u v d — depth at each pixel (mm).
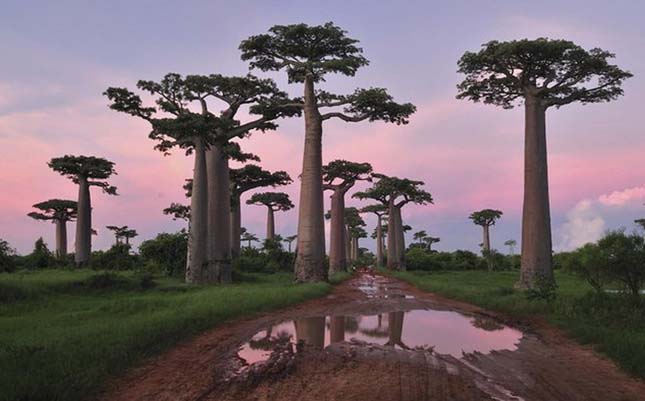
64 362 6645
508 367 7336
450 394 5832
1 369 6164
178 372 6957
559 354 8266
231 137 27578
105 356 7152
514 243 65625
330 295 19781
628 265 12125
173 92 24266
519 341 9461
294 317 12789
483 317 12867
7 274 25359
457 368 7152
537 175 21078
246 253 44969
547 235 20750
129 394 5988
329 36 24672
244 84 25609
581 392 6086
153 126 23922
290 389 6082
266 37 24656
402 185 52750
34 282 19219
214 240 27062
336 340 9570
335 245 45594
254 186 41719
